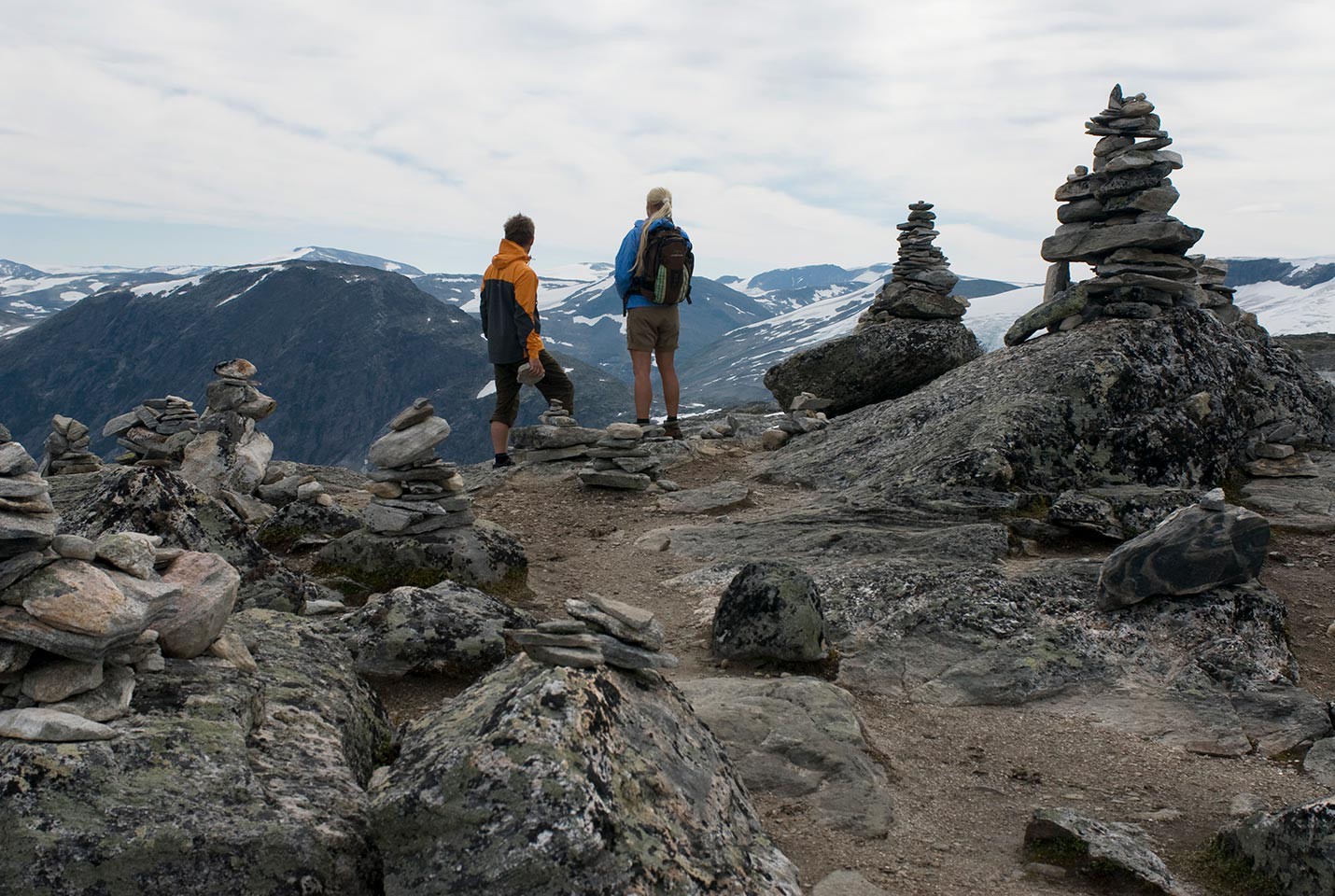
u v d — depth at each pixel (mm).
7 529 3807
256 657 4922
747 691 6199
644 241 13617
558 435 13391
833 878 4395
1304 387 12953
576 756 3816
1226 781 5531
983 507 9594
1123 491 9531
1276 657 6891
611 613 4840
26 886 3295
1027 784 5512
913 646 7148
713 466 13414
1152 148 12359
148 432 11141
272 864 3529
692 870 3771
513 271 12477
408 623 6254
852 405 17438
